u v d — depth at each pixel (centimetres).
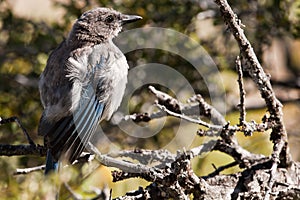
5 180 1216
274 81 1495
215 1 938
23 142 1344
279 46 1598
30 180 1214
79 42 1135
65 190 1137
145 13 1392
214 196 970
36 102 1386
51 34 1403
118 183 1185
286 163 1041
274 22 1387
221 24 1399
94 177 1158
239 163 1045
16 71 1405
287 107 1498
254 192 959
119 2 1393
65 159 958
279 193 1005
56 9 1455
